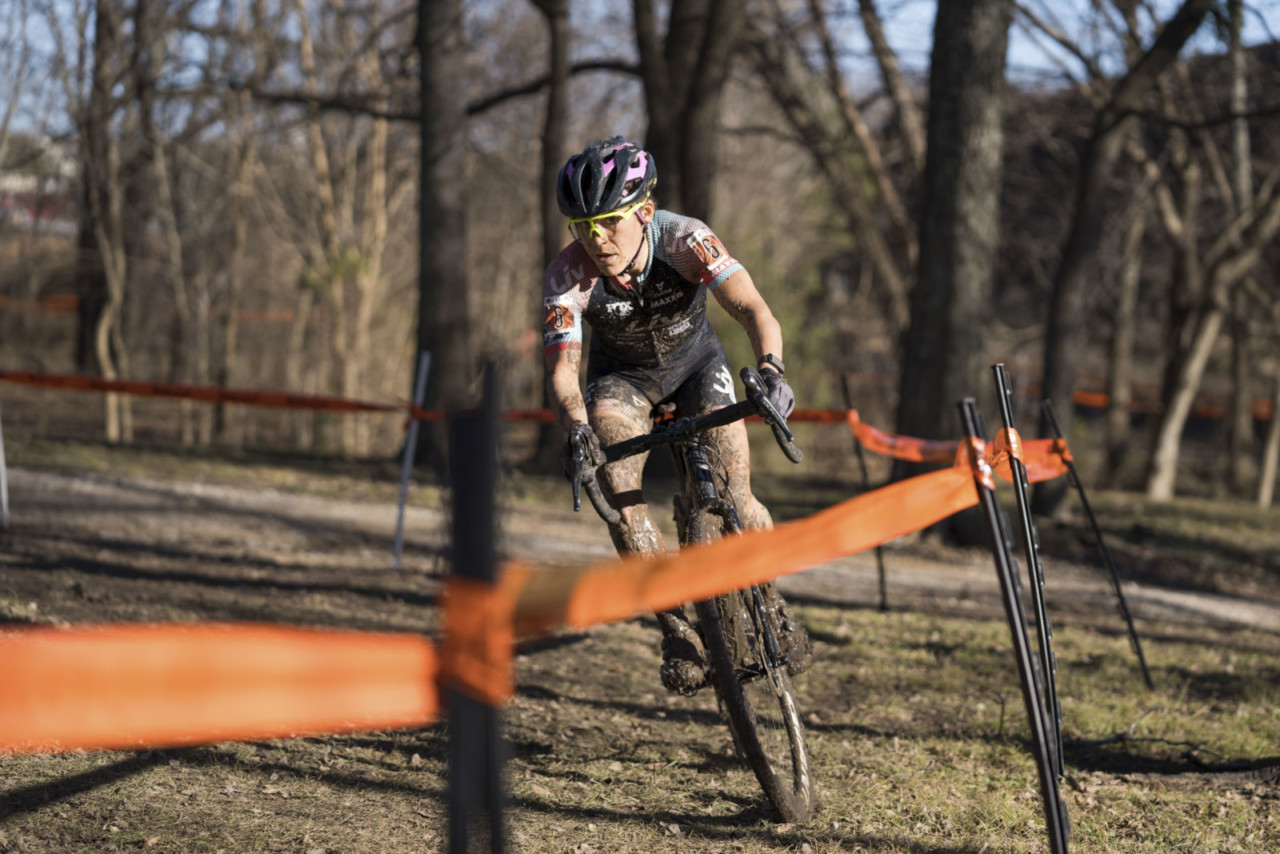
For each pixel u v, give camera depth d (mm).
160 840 2938
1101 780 3982
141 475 11867
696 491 3250
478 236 28156
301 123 19078
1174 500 18312
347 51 19938
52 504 9461
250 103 18625
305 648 1553
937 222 11539
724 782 3781
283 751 3789
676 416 3604
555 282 3455
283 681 1528
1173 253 19469
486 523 1711
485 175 27125
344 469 14055
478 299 28344
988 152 11445
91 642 1399
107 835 2938
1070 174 21938
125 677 1411
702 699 5023
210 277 23016
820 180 25812
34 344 27672
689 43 15203
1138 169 19000
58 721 1371
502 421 1827
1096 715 4898
